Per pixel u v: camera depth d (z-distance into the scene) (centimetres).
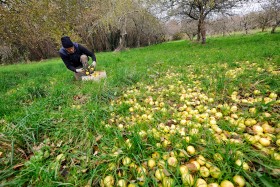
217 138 184
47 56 2495
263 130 192
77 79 513
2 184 155
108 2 1905
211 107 261
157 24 2578
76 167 173
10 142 216
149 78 441
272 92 267
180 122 226
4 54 2186
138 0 1900
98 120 252
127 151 180
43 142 217
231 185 132
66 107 313
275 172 137
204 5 1490
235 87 304
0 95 434
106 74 534
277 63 423
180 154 167
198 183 137
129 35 3114
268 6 2041
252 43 1061
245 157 153
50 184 153
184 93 323
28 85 520
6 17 707
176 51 1150
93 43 2847
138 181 148
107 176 154
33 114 278
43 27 910
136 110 276
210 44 1494
